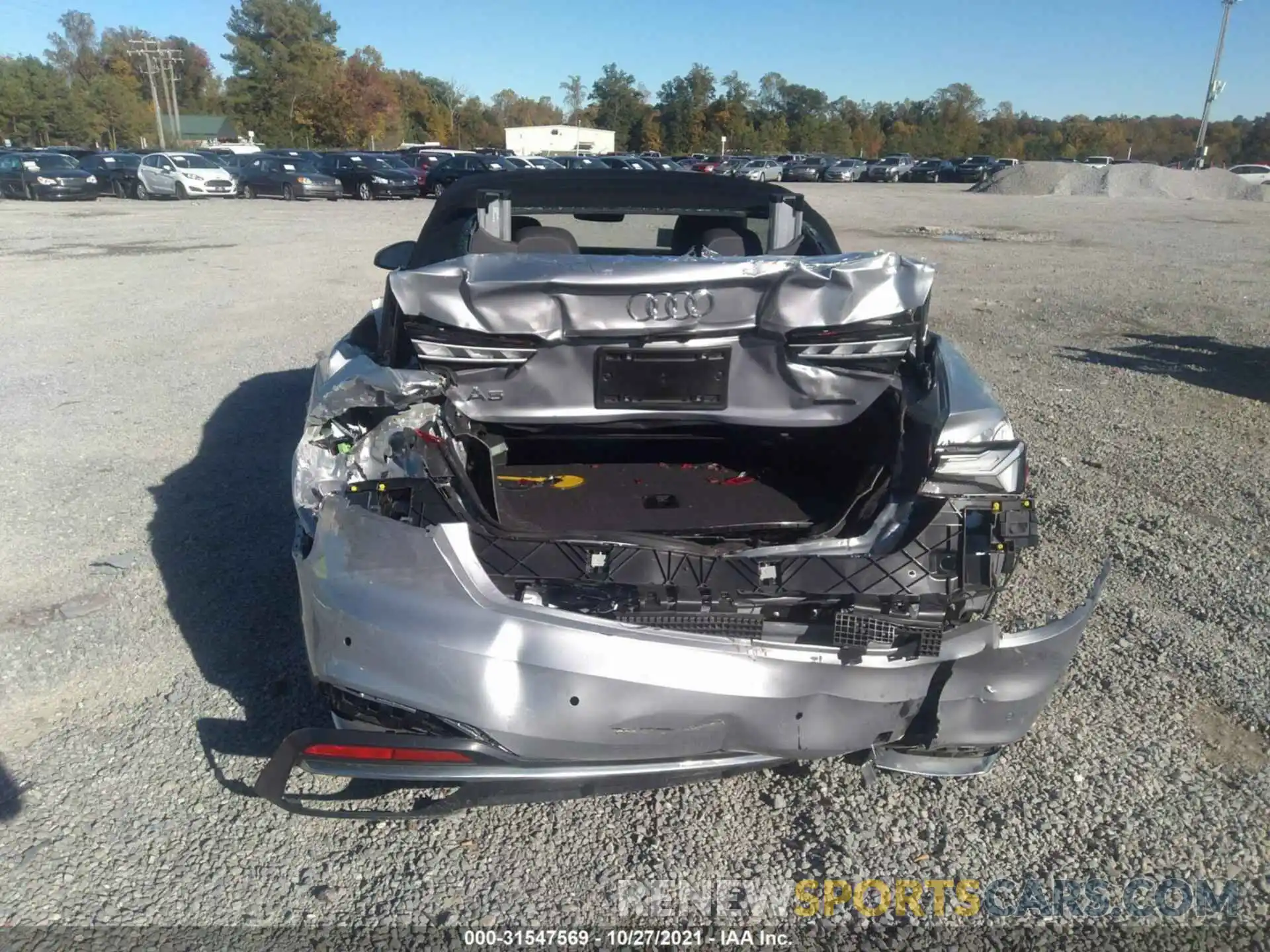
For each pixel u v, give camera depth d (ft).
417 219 72.02
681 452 10.75
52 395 22.36
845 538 8.64
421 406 9.08
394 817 7.71
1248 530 15.29
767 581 8.34
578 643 7.44
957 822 8.87
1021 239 64.08
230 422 20.30
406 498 8.56
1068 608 12.56
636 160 107.04
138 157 100.63
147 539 14.46
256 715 10.13
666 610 7.90
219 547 14.16
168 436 19.33
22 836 8.42
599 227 12.75
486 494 9.39
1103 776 9.46
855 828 8.80
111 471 17.35
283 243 55.06
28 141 249.14
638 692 7.48
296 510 9.25
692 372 8.95
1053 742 9.96
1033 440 19.77
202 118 277.85
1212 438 20.29
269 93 255.29
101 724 10.01
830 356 8.74
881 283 8.63
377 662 7.58
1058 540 14.71
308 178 94.94
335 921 7.64
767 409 9.17
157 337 28.84
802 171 169.07
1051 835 8.70
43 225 65.41
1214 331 32.55
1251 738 10.06
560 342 8.76
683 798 9.20
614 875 8.20
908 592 8.34
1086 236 66.39
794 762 8.86
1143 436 20.26
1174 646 11.74
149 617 12.16
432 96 321.52
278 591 12.82
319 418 9.12
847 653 7.81
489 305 8.53
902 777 9.48
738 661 7.63
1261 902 7.97
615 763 7.69
